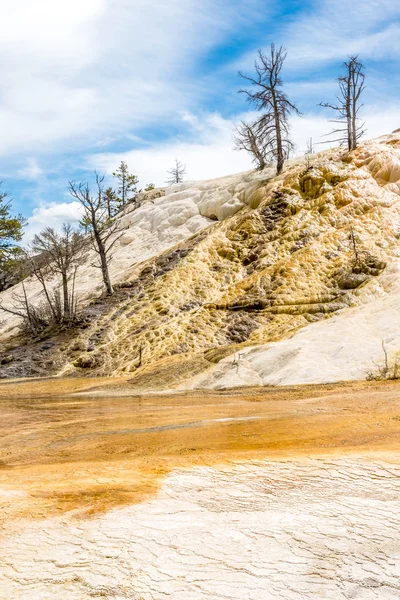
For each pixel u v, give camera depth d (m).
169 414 10.02
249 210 35.34
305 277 24.02
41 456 6.41
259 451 5.62
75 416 10.62
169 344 22.39
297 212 31.34
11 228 39.59
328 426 6.98
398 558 2.79
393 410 7.93
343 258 24.38
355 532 3.17
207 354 19.20
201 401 12.18
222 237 32.62
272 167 44.31
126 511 3.72
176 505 3.84
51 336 28.27
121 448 6.54
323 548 2.96
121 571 2.75
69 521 3.53
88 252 46.38
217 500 3.93
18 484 4.67
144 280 31.81
